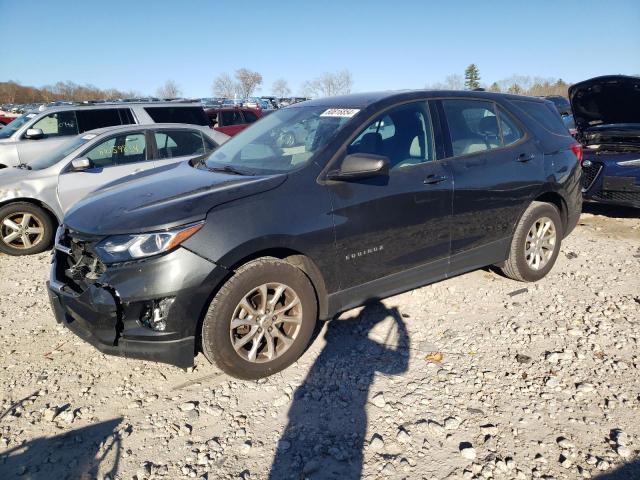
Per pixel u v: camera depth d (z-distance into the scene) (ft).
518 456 8.37
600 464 8.11
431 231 12.52
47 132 29.84
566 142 15.74
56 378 11.01
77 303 9.91
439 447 8.61
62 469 8.38
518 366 10.96
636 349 11.51
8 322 13.83
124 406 10.00
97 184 21.83
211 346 9.86
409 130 12.53
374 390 10.22
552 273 16.21
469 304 14.02
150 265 9.27
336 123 12.00
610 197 21.80
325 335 12.42
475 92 14.28
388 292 12.27
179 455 8.63
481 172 13.30
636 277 15.70
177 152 24.07
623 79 20.74
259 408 9.80
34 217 20.93
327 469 8.20
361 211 11.23
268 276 10.19
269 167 11.69
